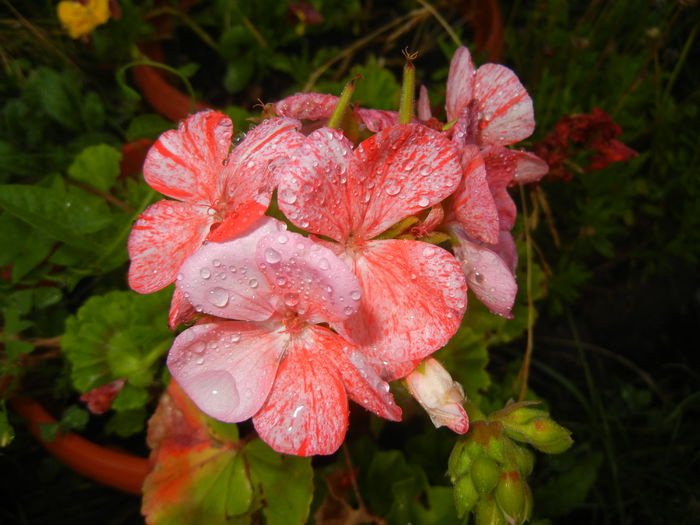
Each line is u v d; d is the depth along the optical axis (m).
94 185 0.20
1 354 0.18
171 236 0.11
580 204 0.25
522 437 0.12
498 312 0.12
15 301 0.18
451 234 0.12
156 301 0.17
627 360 0.27
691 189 0.26
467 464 0.12
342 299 0.10
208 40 0.26
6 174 0.23
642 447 0.25
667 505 0.23
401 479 0.18
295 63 0.26
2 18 0.25
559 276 0.25
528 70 0.28
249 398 0.10
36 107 0.23
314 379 0.10
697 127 0.27
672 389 0.26
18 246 0.18
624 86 0.26
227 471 0.16
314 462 0.18
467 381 0.18
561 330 0.27
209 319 0.11
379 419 0.17
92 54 0.26
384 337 0.10
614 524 0.24
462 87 0.12
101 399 0.17
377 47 0.27
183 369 0.10
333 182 0.10
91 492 0.23
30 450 0.22
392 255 0.10
